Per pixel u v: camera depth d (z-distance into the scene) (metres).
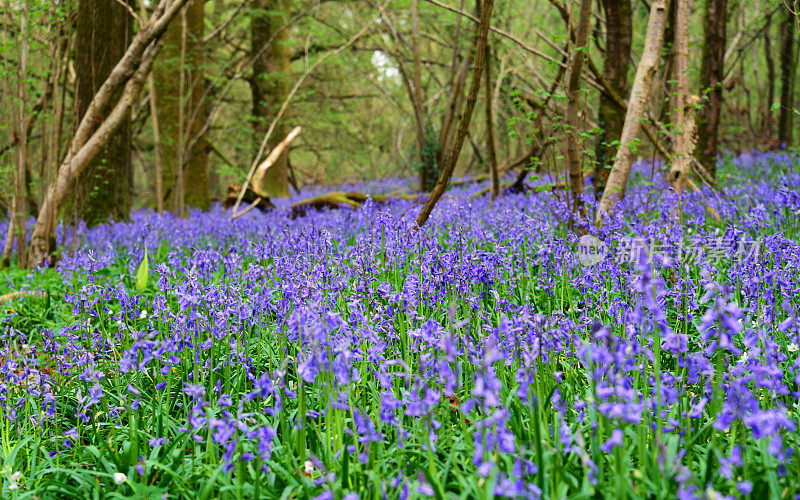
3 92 9.74
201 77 18.91
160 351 3.49
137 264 7.49
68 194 9.79
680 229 5.76
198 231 9.44
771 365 2.98
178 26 17.80
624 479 2.42
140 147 23.31
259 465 2.78
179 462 3.25
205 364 4.04
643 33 19.00
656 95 10.61
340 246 6.22
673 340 2.88
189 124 16.92
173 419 3.81
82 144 9.66
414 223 5.54
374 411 3.36
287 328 4.11
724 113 25.70
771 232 6.03
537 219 6.58
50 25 9.52
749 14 23.84
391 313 4.23
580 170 7.25
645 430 2.93
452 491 2.90
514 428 3.16
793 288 4.14
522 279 5.34
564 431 2.57
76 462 3.55
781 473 2.44
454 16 18.31
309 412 3.10
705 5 12.58
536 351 3.03
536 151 12.18
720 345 2.60
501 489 2.20
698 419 3.21
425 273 4.52
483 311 4.12
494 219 7.01
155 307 4.26
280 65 22.09
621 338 3.20
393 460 3.03
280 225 8.49
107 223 12.22
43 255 9.02
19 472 3.26
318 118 30.03
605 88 9.56
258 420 3.53
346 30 23.70
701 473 2.77
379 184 23.80
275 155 14.67
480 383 2.36
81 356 4.06
